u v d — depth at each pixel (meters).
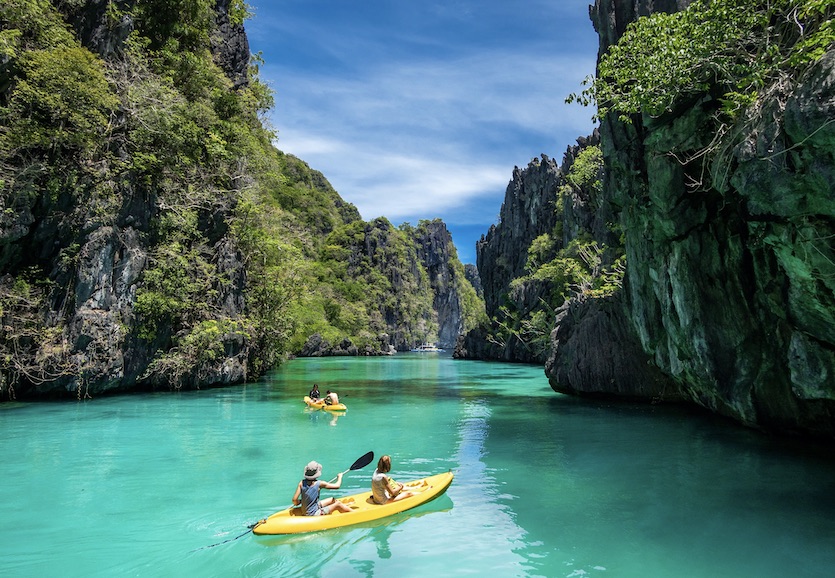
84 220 19.94
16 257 18.98
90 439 13.05
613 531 7.26
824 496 8.75
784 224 8.98
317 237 107.31
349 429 14.77
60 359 18.86
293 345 64.88
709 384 14.16
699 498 8.66
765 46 10.07
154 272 22.09
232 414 17.23
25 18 19.22
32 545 6.73
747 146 9.08
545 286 56.44
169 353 22.88
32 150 19.19
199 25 28.66
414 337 108.94
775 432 12.78
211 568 6.13
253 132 33.16
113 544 6.80
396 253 112.19
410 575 5.92
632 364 20.50
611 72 12.34
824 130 7.51
